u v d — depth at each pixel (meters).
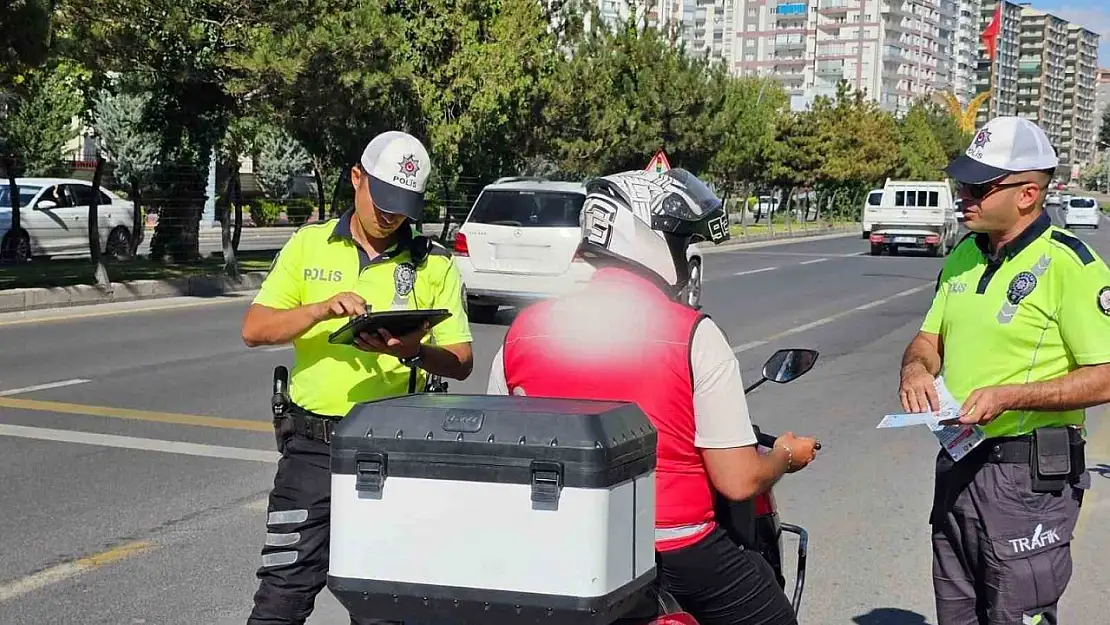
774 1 183.38
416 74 24.34
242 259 24.61
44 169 31.47
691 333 2.83
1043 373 3.41
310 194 43.91
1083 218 63.47
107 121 22.36
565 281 15.12
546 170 32.25
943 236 34.25
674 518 2.88
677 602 3.01
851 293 21.30
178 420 8.96
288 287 3.94
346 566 2.57
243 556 5.86
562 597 2.43
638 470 2.56
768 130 49.12
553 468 2.43
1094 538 6.45
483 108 25.94
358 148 23.38
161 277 19.48
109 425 8.73
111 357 11.95
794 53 184.00
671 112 35.12
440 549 2.50
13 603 5.18
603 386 2.86
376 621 2.75
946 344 3.60
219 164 22.86
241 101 21.20
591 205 2.97
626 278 2.94
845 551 6.13
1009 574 3.46
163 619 5.03
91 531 6.19
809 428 9.31
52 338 13.13
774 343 14.35
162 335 13.67
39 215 22.70
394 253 3.96
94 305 16.42
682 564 2.92
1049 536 3.45
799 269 27.91
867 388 11.22
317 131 22.64
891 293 21.39
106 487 7.03
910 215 34.19
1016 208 3.40
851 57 179.25
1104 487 7.55
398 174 3.77
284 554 3.84
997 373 3.45
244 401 9.77
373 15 19.88
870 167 65.25
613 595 2.47
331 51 19.34
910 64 187.12
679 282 3.00
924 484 7.54
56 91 31.48
